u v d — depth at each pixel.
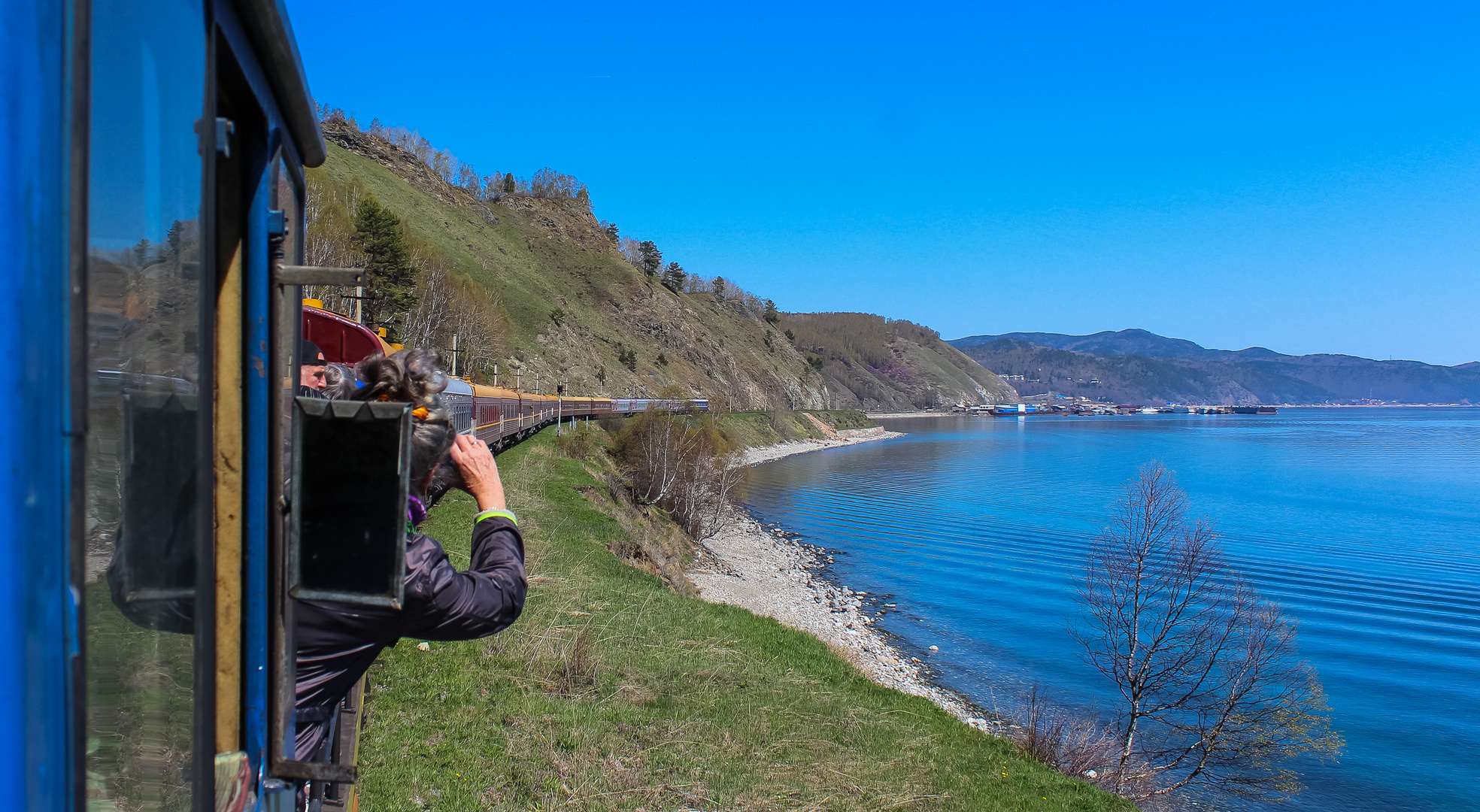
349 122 136.12
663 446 39.31
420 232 107.06
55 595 0.87
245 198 1.77
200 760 1.50
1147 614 22.22
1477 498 68.81
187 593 1.44
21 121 0.84
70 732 0.90
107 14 1.02
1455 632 29.70
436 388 2.22
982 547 43.34
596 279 149.25
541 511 23.84
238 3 1.59
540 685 10.29
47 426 0.87
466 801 7.17
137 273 1.18
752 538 44.41
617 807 7.62
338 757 3.52
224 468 1.69
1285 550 45.16
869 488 69.81
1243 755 17.61
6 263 0.82
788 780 8.90
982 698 21.73
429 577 2.08
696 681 11.66
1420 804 17.23
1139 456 109.50
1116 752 15.96
